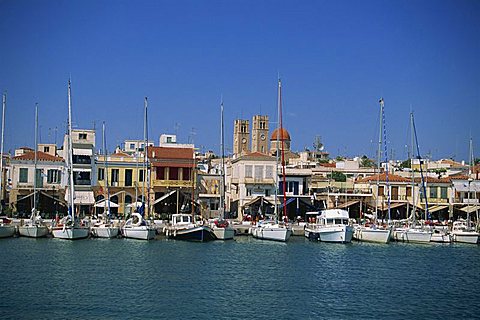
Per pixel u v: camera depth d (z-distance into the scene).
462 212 117.50
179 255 69.50
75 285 50.91
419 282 56.25
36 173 96.69
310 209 113.69
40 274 55.22
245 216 108.00
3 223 85.50
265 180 113.75
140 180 109.31
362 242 87.38
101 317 41.25
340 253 75.00
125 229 84.00
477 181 117.06
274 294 49.41
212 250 74.81
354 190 123.19
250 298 47.72
